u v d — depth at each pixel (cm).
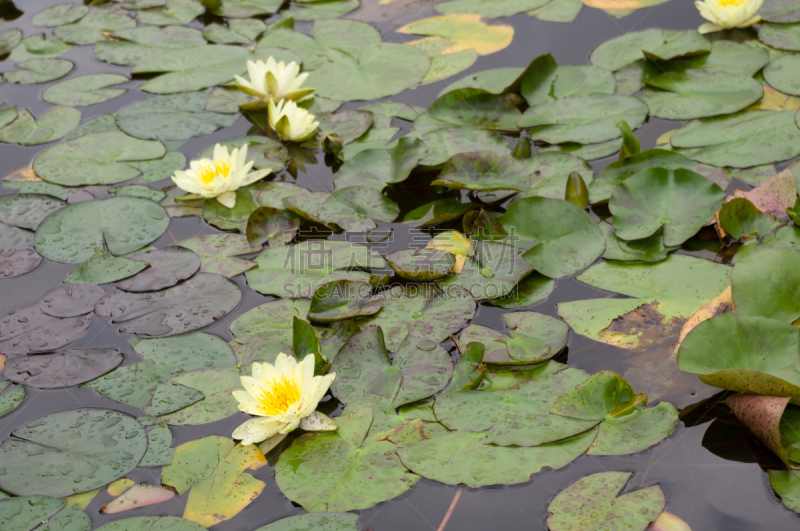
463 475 116
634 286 155
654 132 208
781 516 107
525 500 113
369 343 144
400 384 136
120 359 148
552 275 162
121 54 287
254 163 215
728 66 231
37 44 300
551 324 147
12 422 135
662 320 145
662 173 175
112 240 187
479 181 188
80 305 164
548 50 261
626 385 127
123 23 314
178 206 201
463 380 136
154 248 185
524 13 290
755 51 235
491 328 149
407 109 236
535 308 155
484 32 279
